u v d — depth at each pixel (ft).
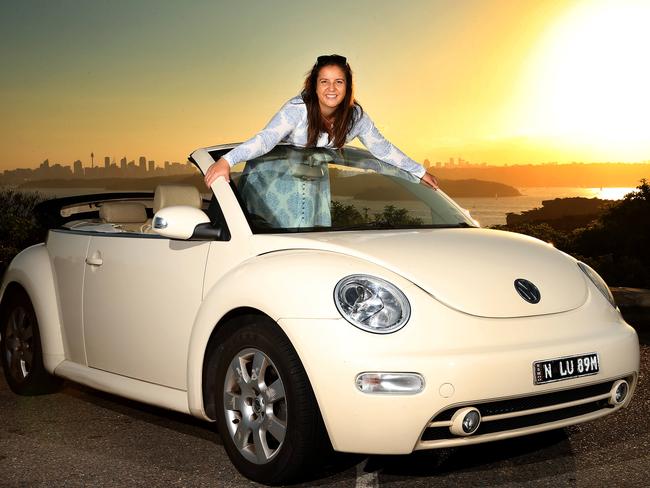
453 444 9.48
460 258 10.67
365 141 13.48
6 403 14.79
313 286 9.79
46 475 10.69
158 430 12.84
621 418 12.85
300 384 9.74
